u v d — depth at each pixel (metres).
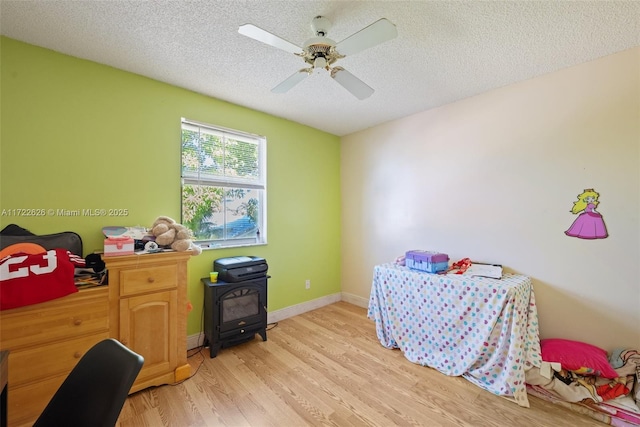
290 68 2.14
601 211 2.00
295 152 3.37
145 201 2.27
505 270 2.44
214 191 2.75
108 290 1.71
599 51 1.91
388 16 1.57
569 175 2.13
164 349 1.94
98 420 0.82
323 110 2.99
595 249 2.02
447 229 2.84
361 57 1.99
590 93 2.04
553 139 2.20
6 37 1.74
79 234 1.98
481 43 1.82
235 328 2.45
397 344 2.45
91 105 2.03
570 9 1.50
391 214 3.35
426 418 1.65
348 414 1.68
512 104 2.40
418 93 2.58
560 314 2.16
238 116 2.84
